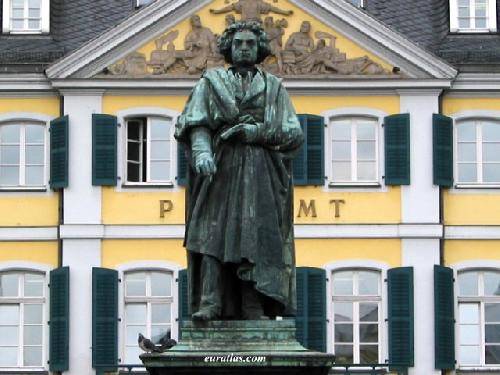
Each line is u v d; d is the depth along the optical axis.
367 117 51.69
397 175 51.44
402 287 50.84
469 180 51.97
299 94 51.69
